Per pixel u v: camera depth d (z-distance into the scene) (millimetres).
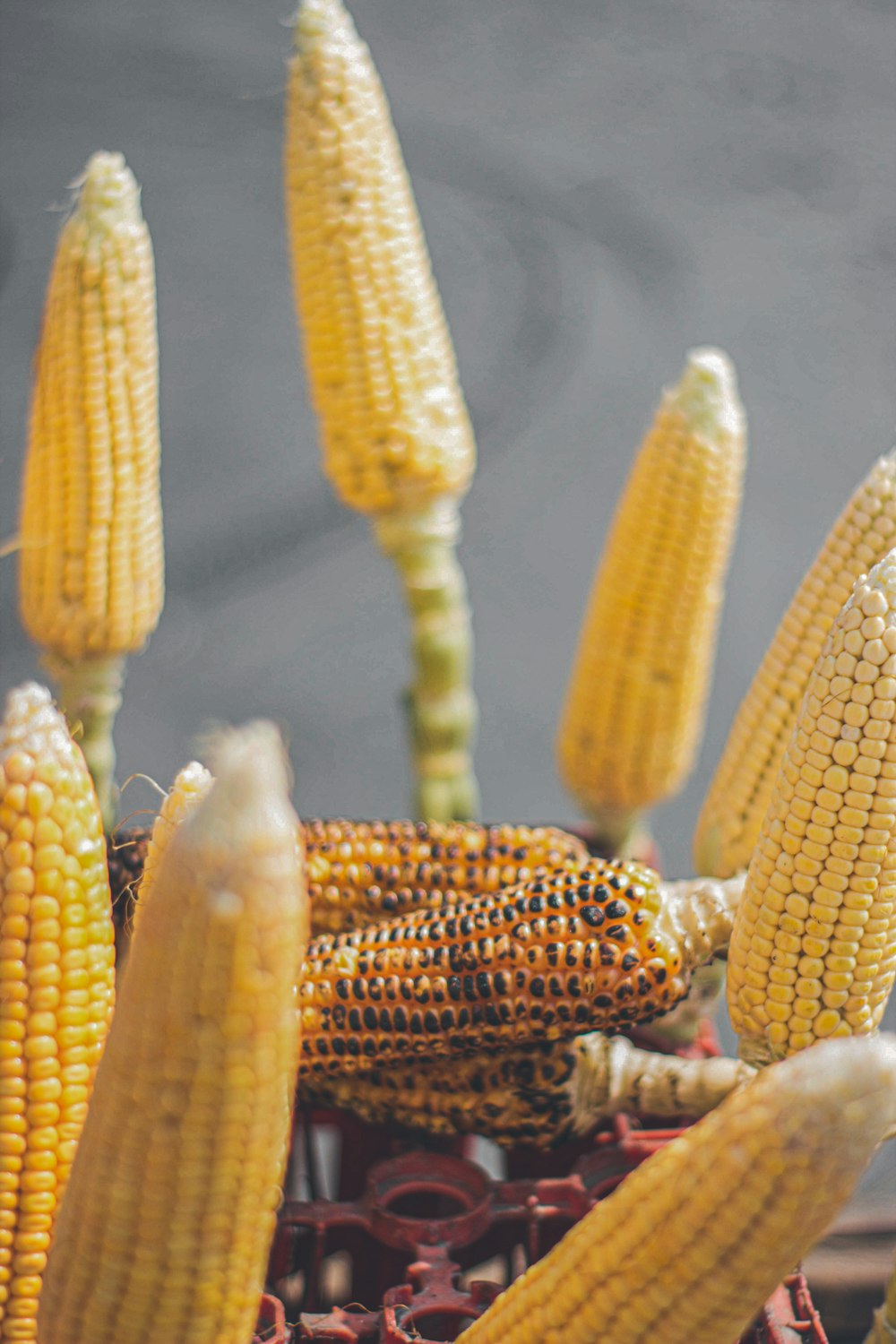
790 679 1351
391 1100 1309
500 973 1263
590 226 4996
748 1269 1067
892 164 5336
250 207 5125
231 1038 1009
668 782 1530
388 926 1287
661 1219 1093
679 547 1482
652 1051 1395
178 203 5109
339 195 1482
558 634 3406
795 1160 988
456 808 1580
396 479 1512
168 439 3988
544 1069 1288
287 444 4000
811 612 1345
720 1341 1144
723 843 1375
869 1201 1502
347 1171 1379
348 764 2992
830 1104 974
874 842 1213
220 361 4312
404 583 1552
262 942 974
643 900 1260
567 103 5785
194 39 6348
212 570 3529
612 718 1508
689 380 1478
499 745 3080
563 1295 1159
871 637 1203
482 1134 1308
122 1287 1149
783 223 5004
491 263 4789
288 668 3230
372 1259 1368
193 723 3053
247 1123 1061
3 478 3598
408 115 5699
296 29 1486
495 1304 1182
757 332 4449
